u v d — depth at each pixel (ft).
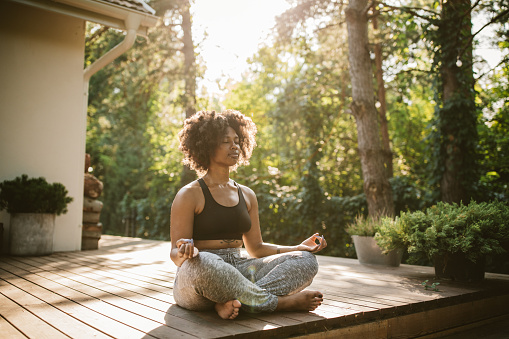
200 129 7.99
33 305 8.16
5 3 19.01
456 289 10.39
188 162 8.60
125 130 53.57
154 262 15.28
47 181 19.66
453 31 21.48
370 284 11.03
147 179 69.67
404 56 30.17
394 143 48.98
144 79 42.04
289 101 38.78
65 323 6.81
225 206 7.64
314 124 36.35
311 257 7.75
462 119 21.29
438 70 22.22
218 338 5.90
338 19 31.50
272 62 35.42
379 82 38.19
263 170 48.70
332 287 10.53
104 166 73.00
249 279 7.61
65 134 20.35
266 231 35.24
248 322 6.76
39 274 12.35
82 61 21.08
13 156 18.85
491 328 9.91
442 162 22.04
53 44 20.20
